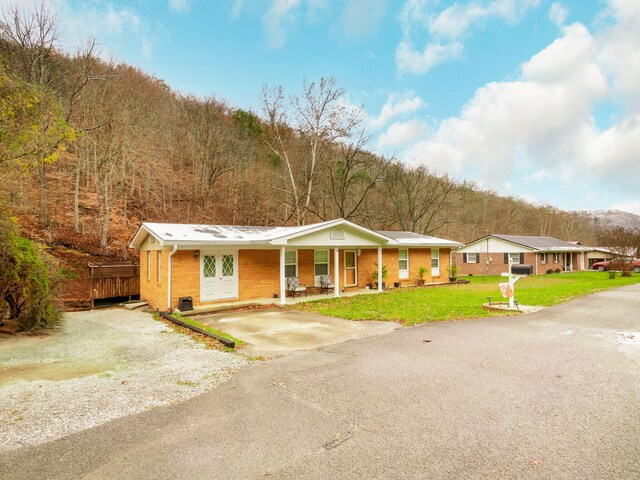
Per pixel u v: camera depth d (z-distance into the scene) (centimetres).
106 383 530
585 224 6850
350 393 468
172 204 2908
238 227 1577
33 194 1961
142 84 3039
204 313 1175
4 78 913
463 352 660
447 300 1402
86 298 1496
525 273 1112
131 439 359
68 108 1977
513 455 315
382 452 324
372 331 879
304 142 2692
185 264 1263
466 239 4388
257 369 586
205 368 598
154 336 868
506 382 499
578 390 466
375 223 3428
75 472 302
